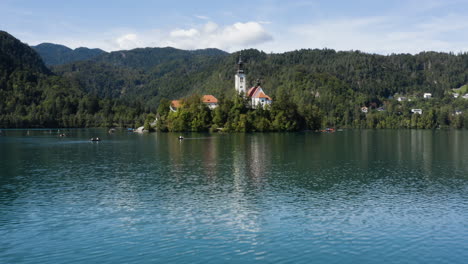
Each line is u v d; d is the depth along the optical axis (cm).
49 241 3750
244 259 3331
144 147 13088
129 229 4081
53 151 11831
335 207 4944
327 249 3541
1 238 3834
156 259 3334
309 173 7469
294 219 4425
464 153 11156
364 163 8906
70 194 5656
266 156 10250
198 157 10012
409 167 8262
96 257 3381
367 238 3822
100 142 15725
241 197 5466
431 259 3341
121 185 6306
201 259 3334
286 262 3272
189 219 4428
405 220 4394
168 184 6381
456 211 4753
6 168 8169
